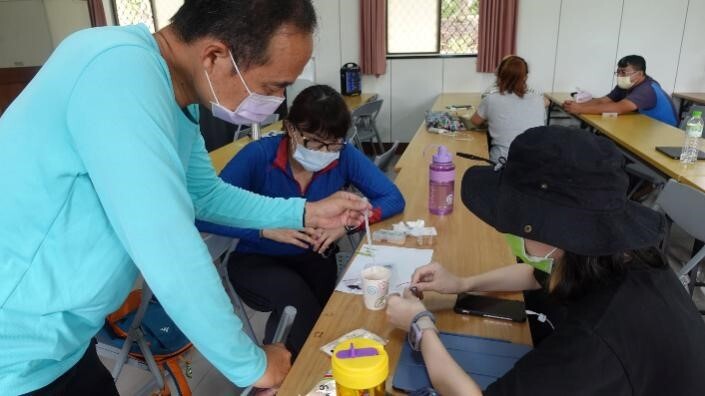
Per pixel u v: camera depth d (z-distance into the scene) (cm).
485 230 166
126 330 166
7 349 78
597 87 563
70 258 77
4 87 530
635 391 70
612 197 73
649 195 336
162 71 75
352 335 108
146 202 67
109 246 80
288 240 168
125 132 66
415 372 95
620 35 543
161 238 68
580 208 73
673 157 271
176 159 73
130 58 70
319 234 169
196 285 72
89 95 67
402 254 149
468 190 85
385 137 624
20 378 82
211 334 75
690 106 520
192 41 80
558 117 547
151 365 158
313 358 102
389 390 92
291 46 78
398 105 614
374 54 586
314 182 184
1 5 538
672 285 81
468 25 574
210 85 84
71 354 91
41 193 73
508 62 355
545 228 74
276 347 95
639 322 72
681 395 73
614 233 72
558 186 74
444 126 365
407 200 199
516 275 124
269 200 126
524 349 101
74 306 80
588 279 78
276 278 166
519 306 118
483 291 125
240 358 80
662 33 535
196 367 219
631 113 417
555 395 69
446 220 176
